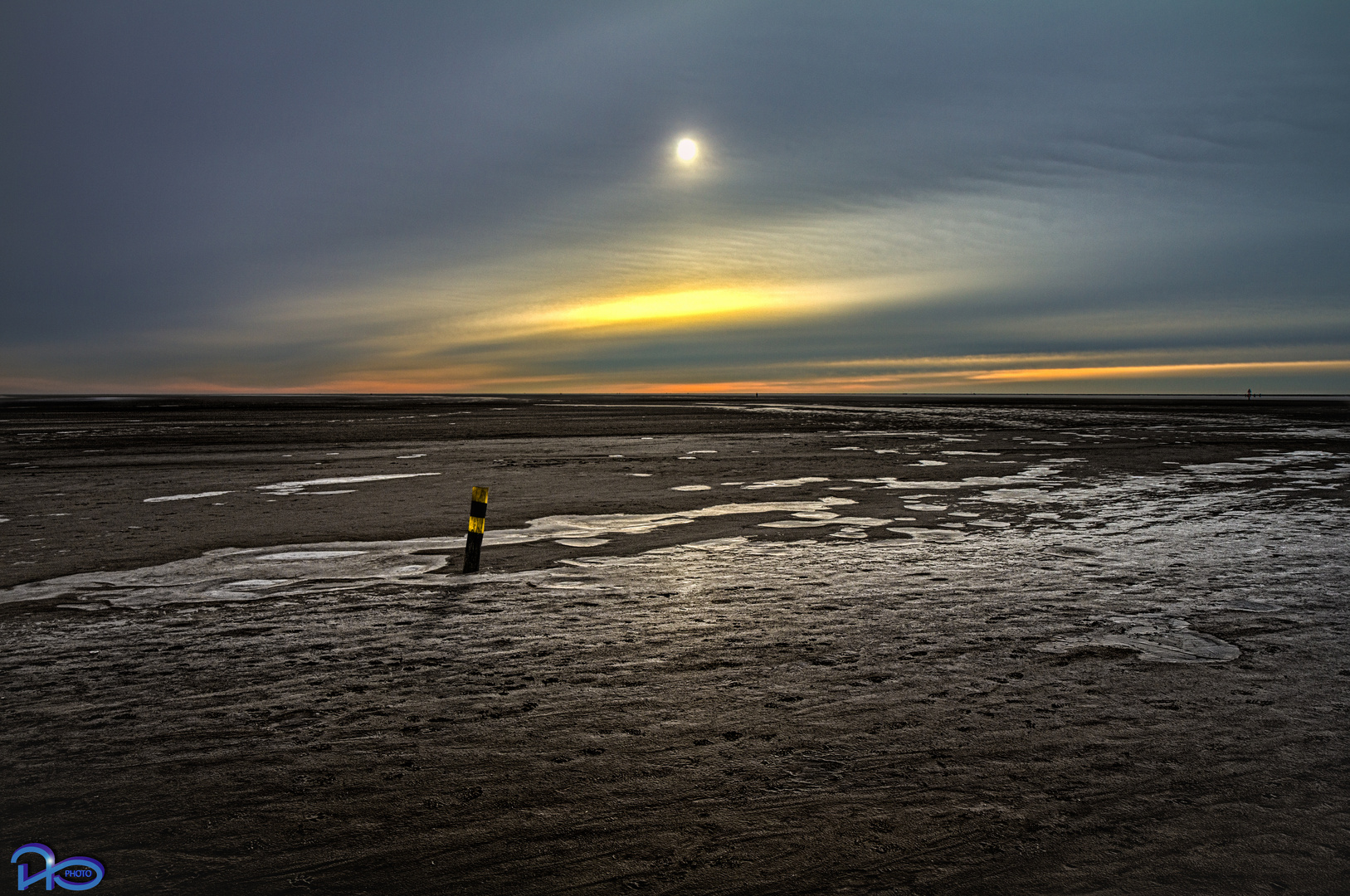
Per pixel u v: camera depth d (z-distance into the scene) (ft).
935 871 10.68
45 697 17.37
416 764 13.93
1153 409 244.22
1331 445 91.50
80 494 53.21
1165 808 12.16
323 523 40.93
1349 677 17.89
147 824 12.05
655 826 11.85
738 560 31.78
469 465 72.69
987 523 40.19
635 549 34.17
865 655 19.76
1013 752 14.12
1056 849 11.14
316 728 15.56
